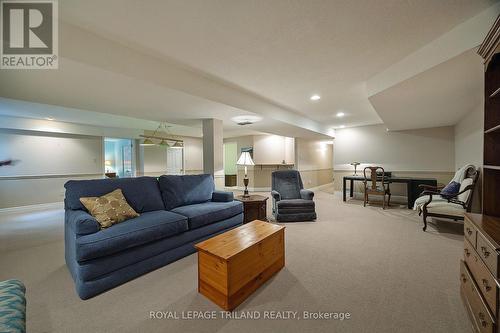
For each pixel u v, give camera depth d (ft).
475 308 4.33
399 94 9.53
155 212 8.37
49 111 14.74
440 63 6.66
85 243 5.47
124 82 7.65
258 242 6.00
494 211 5.26
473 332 4.37
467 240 5.14
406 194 19.27
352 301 5.41
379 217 13.60
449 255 7.96
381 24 6.04
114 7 5.33
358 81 10.09
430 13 5.61
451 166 17.60
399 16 5.72
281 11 5.52
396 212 15.01
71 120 17.98
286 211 12.46
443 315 4.89
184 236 7.91
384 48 7.29
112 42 6.78
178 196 9.68
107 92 8.67
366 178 17.71
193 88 9.06
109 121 18.61
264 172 26.00
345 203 18.57
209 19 5.81
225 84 10.36
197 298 5.60
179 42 6.89
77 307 5.25
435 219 13.03
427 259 7.64
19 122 16.39
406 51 7.49
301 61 8.14
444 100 10.52
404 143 19.61
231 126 16.74
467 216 5.21
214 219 9.02
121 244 6.02
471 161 13.12
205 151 13.87
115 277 6.03
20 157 16.89
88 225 5.86
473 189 10.19
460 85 8.46
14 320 2.98
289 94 11.80
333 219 13.11
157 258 7.07
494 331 3.54
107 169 27.94
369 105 13.98
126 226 6.54
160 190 9.55
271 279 6.42
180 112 12.07
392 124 17.15
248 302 5.41
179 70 8.57
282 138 25.95
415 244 9.05
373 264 7.31
